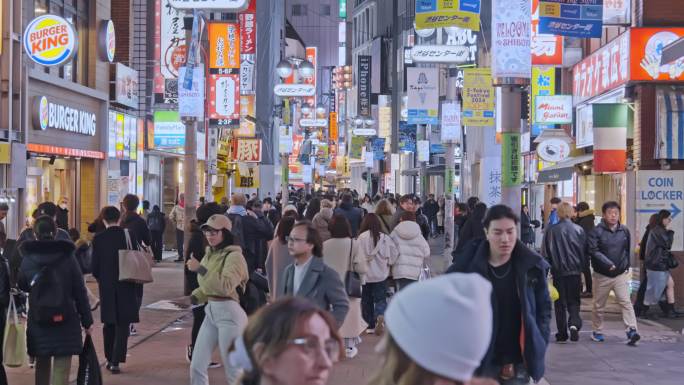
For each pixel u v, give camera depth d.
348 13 147.38
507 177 14.91
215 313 10.55
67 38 25.80
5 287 10.87
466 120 27.33
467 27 24.03
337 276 10.29
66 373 10.71
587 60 29.30
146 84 43.97
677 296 21.56
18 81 26.61
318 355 3.39
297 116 103.56
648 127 22.44
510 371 7.91
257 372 3.43
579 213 21.92
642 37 22.50
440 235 54.56
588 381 13.12
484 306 2.99
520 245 7.84
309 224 10.28
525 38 14.76
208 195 36.38
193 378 10.66
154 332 17.45
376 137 97.75
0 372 10.94
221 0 22.77
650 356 15.19
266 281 13.38
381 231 17.62
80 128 32.56
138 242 14.34
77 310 10.75
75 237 18.14
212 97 36.53
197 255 14.80
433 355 2.98
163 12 42.97
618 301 16.33
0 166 25.53
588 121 29.44
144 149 43.03
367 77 94.12
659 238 19.88
